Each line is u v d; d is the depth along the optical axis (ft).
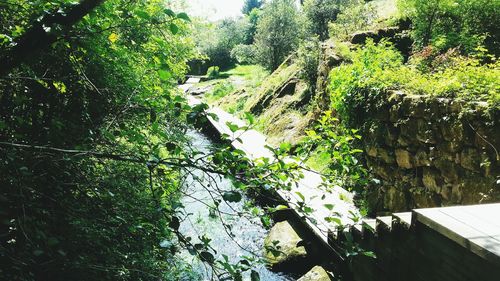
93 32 5.57
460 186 13.19
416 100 15.72
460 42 23.02
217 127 37.93
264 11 74.23
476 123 12.39
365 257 12.19
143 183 9.05
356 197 19.66
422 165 15.60
